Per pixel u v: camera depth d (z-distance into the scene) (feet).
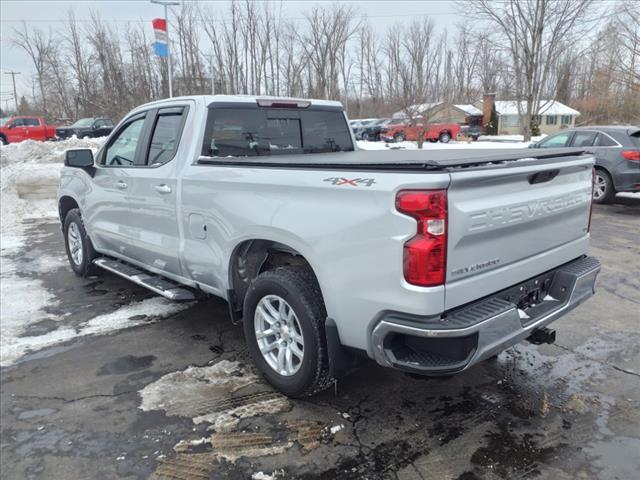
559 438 9.90
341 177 9.29
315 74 148.66
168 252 14.38
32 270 22.00
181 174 13.34
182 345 14.33
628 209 33.96
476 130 135.23
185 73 126.41
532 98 83.15
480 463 9.21
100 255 19.89
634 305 17.06
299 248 10.19
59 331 15.40
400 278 8.50
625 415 10.63
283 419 10.62
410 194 8.25
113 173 16.42
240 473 9.05
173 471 9.12
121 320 16.21
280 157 12.99
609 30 60.85
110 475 9.05
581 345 14.02
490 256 9.30
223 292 12.75
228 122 13.93
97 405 11.28
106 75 115.44
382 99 151.53
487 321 8.64
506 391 11.62
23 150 56.49
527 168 9.59
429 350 8.82
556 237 11.07
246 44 139.13
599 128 35.63
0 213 34.68
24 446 9.89
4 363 13.37
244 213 11.34
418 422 10.48
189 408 11.10
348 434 10.11
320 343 10.36
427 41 132.26
